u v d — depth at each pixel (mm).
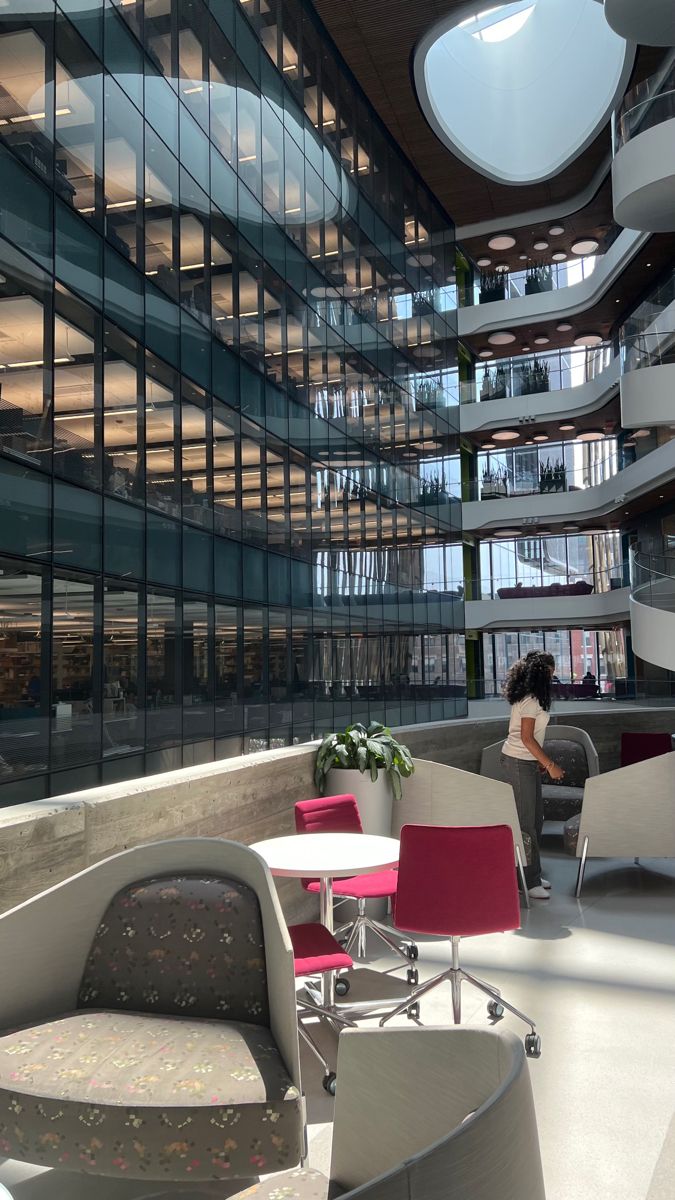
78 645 12242
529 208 29188
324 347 20750
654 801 7223
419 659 26109
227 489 16312
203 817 5281
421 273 27406
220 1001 3275
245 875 3506
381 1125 2045
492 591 33031
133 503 13484
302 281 19641
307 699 19391
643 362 18188
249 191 17391
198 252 15430
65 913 3361
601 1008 4758
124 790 4680
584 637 33938
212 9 16188
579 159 25438
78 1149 2664
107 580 12836
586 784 7270
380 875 5637
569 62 24844
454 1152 1500
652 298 20266
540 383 30859
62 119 11992
